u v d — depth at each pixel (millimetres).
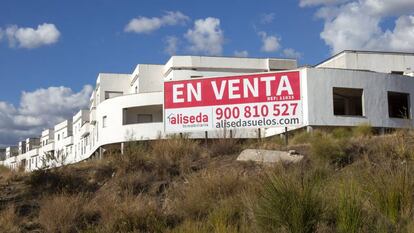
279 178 8125
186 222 8703
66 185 12000
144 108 48156
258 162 12445
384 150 12055
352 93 37125
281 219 7543
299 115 15859
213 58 52750
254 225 7910
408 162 10797
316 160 11711
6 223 9844
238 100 16344
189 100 16688
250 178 10508
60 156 15750
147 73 56562
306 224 7414
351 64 47188
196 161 13438
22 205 11109
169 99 16844
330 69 34250
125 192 10945
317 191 7965
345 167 11148
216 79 16578
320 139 13094
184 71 51969
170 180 12023
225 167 12391
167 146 13969
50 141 102000
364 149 12430
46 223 9719
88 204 10516
